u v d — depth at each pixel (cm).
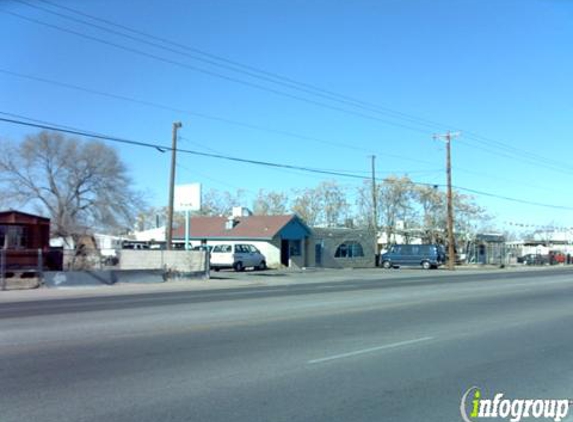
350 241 5225
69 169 4994
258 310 1483
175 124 3516
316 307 1558
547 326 1234
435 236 6450
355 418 591
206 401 641
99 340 1014
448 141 4884
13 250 2562
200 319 1299
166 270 2934
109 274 2684
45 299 1984
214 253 4062
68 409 608
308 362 845
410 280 2967
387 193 6769
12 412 597
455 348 969
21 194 4875
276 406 626
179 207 3897
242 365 821
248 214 5297
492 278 3175
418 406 636
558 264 7006
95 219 5041
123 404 627
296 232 4734
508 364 850
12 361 838
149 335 1069
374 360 865
